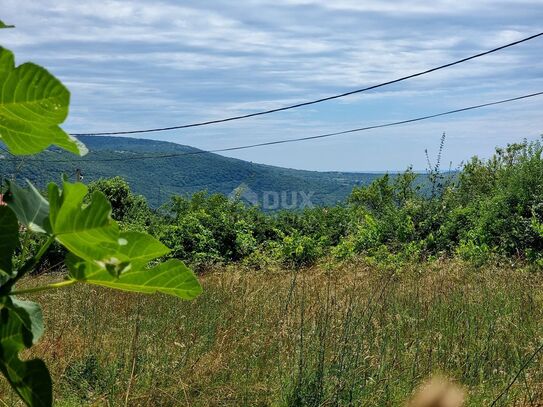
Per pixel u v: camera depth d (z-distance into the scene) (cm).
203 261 1772
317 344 596
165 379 557
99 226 87
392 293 827
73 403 514
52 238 90
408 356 609
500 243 1412
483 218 1468
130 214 2422
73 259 96
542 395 528
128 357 606
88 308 808
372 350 624
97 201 87
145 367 585
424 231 1612
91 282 98
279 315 726
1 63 72
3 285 92
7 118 78
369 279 1073
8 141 83
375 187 2212
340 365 548
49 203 89
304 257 1683
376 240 1645
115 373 552
